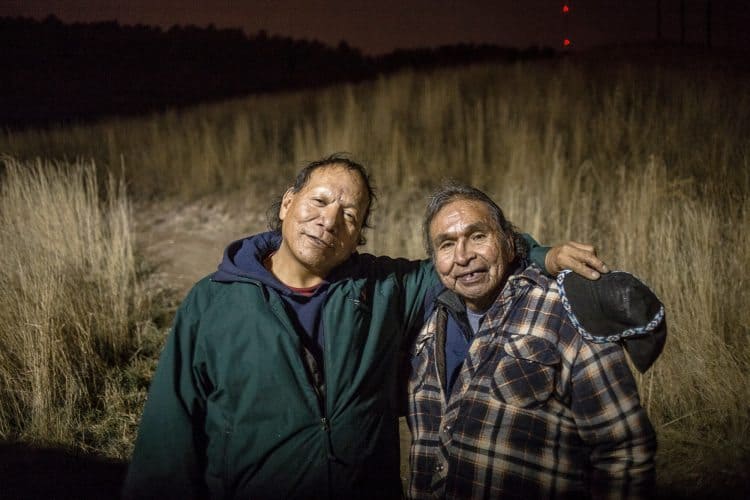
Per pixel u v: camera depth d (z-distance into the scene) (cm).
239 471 145
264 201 739
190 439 144
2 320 310
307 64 2973
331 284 155
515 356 144
